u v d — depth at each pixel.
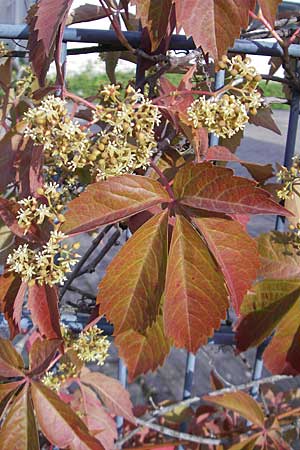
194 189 0.33
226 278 0.32
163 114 0.38
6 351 0.36
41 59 0.35
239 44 0.44
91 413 0.50
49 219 0.33
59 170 0.46
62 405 0.36
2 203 0.35
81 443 0.36
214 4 0.31
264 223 1.91
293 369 0.42
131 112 0.32
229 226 0.33
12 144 0.41
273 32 0.41
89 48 0.46
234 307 0.32
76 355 0.47
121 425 0.62
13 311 0.36
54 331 0.35
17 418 0.35
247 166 0.44
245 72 0.33
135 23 0.53
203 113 0.32
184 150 0.45
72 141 0.32
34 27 0.34
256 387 0.58
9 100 0.51
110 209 0.32
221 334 0.55
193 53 0.42
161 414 0.59
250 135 3.31
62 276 0.33
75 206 0.32
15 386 0.36
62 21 0.32
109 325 0.52
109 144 0.32
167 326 0.33
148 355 0.40
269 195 0.31
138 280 0.33
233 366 1.26
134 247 0.32
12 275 0.36
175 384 1.20
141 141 0.33
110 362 1.22
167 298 0.32
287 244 0.42
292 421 0.56
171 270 0.32
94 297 0.56
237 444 0.51
